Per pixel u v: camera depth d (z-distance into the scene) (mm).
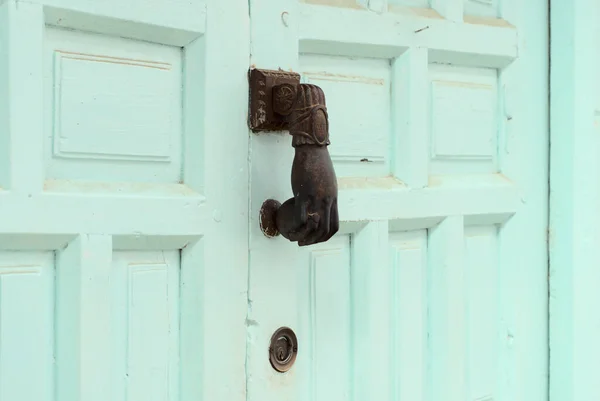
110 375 871
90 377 843
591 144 1364
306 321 1062
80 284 836
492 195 1292
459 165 1274
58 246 835
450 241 1232
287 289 1018
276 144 1006
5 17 790
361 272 1118
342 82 1109
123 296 891
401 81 1170
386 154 1164
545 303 1378
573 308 1350
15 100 792
